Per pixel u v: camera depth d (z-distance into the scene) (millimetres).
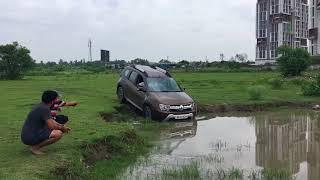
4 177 8297
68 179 9109
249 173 10078
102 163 10781
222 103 22609
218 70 84000
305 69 49000
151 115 18375
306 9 114250
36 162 9523
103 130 13031
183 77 52844
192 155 12062
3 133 12547
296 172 10391
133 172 10047
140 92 19281
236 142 14320
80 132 12711
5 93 25922
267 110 22953
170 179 9461
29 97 23203
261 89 24672
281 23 108688
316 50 88625
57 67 97375
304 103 24641
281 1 108312
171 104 18156
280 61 48906
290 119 20000
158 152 12414
